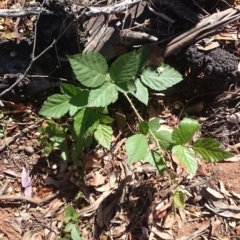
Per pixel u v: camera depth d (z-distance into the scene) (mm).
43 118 473
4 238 448
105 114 461
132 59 398
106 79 407
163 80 427
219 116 484
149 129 413
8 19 479
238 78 482
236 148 481
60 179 465
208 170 474
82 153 467
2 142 468
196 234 458
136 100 482
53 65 451
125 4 424
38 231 452
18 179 463
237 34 474
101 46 447
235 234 461
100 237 452
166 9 457
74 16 411
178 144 397
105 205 459
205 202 468
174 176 439
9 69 451
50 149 448
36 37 438
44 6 408
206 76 464
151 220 458
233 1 478
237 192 469
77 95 415
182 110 487
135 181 464
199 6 464
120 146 471
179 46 451
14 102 472
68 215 431
